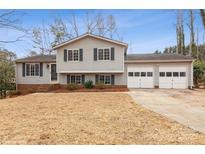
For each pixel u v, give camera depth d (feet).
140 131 21.59
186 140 18.78
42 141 18.74
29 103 42.11
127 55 92.02
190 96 53.31
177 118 27.40
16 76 84.53
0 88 79.36
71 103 40.83
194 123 24.75
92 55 74.33
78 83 77.82
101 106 36.86
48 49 130.11
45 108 35.58
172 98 48.67
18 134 20.70
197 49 123.75
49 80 82.84
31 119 27.14
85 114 29.94
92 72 74.49
